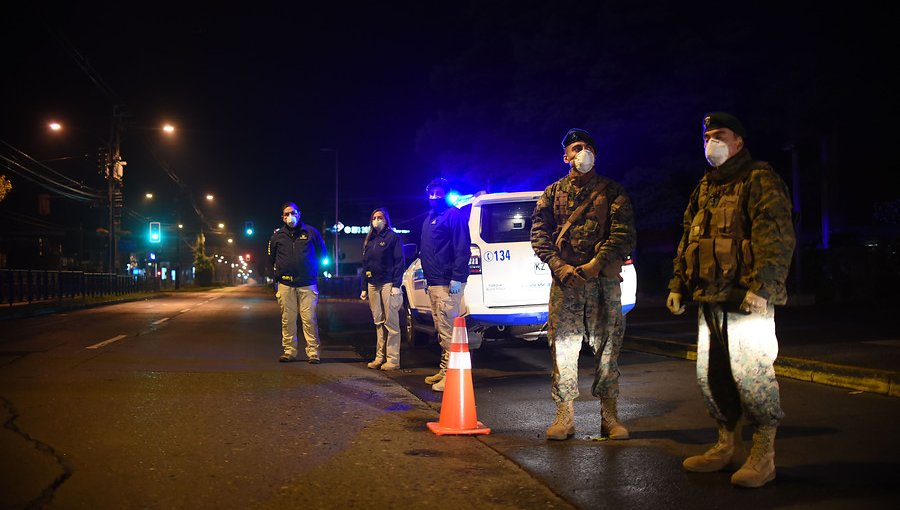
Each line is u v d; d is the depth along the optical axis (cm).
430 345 1245
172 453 519
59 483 446
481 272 916
